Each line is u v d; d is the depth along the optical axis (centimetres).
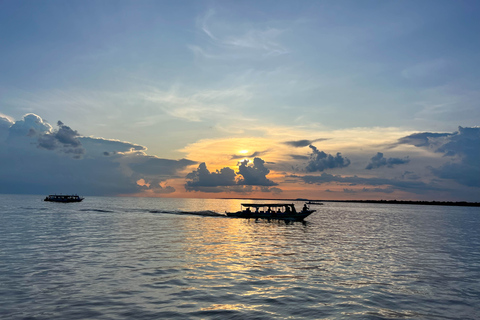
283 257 2367
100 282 1609
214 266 2016
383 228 5138
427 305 1378
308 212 6166
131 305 1297
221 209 12575
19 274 1739
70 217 5978
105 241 3012
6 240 2984
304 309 1287
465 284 1717
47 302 1313
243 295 1448
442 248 3008
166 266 1988
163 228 4359
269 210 6512
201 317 1186
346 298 1434
